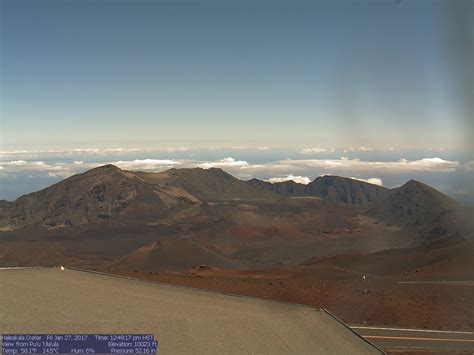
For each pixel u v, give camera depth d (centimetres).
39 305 3631
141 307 3619
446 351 3269
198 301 3806
